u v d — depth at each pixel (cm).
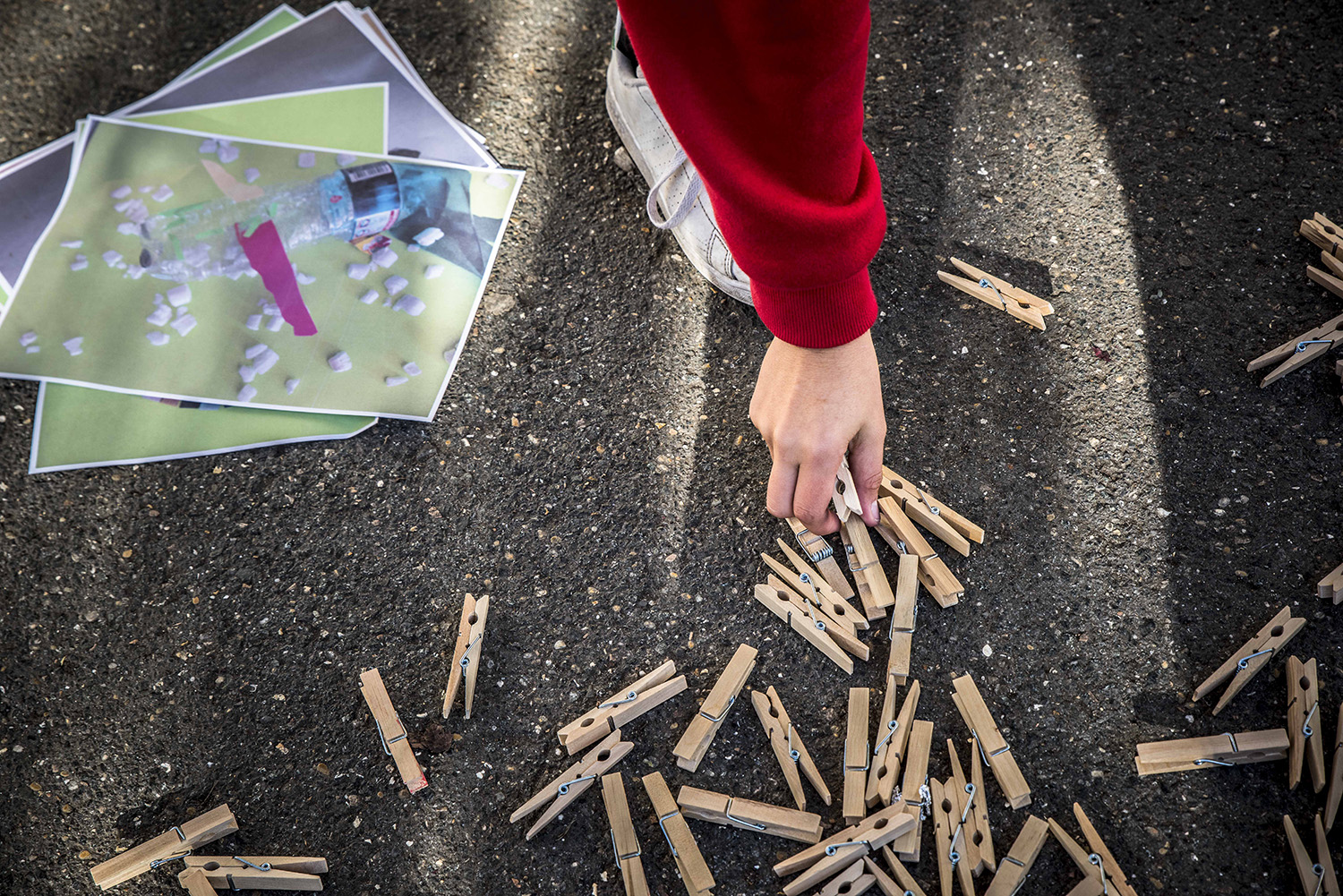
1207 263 161
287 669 143
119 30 207
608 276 172
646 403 160
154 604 149
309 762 136
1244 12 186
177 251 178
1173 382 152
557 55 198
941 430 152
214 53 202
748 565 145
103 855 132
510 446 158
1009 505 145
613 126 186
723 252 159
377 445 160
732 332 165
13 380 168
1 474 161
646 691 133
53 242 181
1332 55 178
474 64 197
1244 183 168
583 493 153
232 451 161
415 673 141
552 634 142
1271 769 123
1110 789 125
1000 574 140
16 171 189
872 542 144
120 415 164
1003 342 159
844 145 95
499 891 125
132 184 186
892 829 116
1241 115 175
